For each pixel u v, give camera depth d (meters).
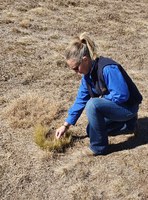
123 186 3.42
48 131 4.02
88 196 3.32
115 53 6.34
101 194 3.35
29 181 3.46
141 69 5.88
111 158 3.74
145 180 3.50
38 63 5.61
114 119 3.64
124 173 3.57
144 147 3.90
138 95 3.59
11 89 4.86
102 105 3.50
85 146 3.89
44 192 3.35
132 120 3.90
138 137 4.05
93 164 3.67
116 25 7.68
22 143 3.90
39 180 3.47
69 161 3.70
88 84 3.55
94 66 3.42
